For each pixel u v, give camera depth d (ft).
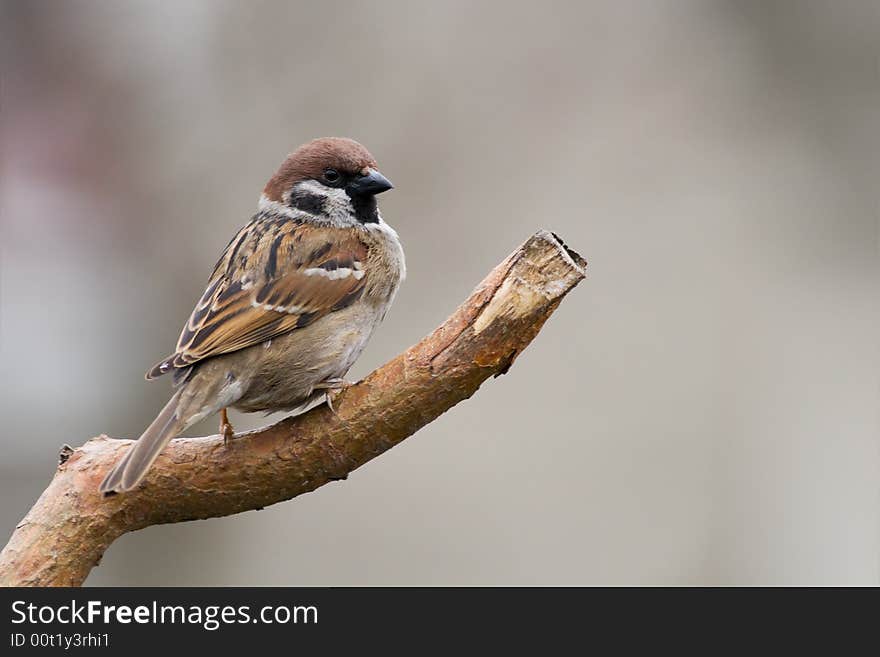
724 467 39.40
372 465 42.14
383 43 45.11
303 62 44.73
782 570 38.06
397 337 42.47
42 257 42.04
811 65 45.42
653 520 39.42
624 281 42.75
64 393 42.57
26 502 41.50
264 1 44.65
